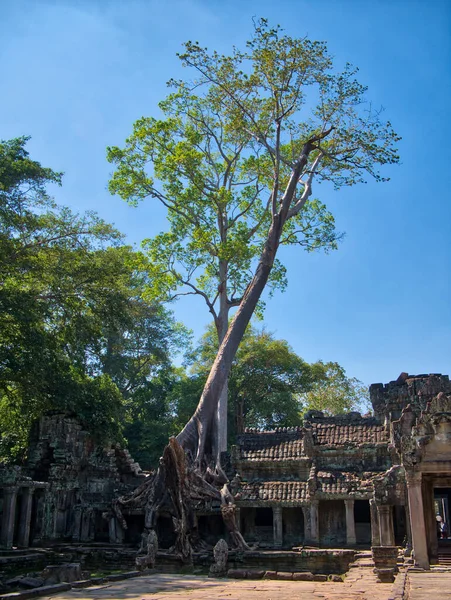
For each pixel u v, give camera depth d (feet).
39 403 106.22
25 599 50.03
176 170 140.77
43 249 109.40
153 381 193.98
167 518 103.91
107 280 113.19
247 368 191.21
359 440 105.29
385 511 79.82
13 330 95.66
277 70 126.00
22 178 105.60
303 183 149.38
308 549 88.28
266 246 130.31
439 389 106.32
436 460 69.72
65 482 106.11
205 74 131.85
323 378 203.10
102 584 62.90
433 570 65.41
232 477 110.32
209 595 52.85
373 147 132.26
